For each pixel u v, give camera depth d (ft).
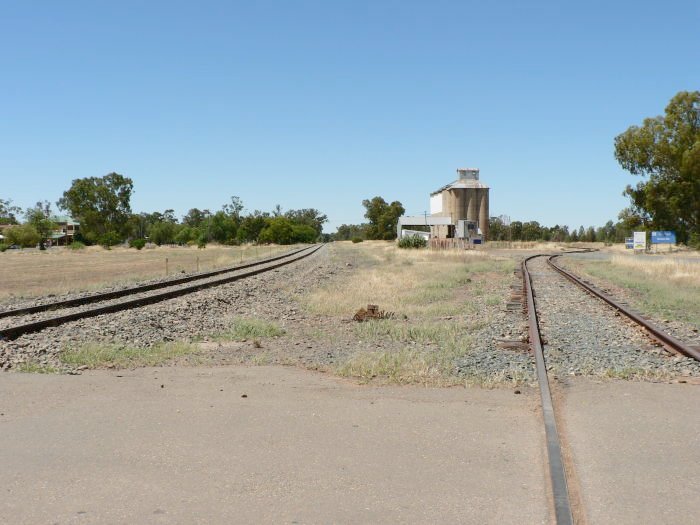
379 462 15.53
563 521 11.89
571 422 18.81
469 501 13.20
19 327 38.70
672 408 20.35
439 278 90.43
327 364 29.40
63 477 14.62
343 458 15.83
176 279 86.74
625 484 14.01
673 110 253.24
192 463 15.51
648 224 266.98
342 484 14.16
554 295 67.10
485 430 18.07
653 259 138.21
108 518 12.51
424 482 14.24
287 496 13.53
